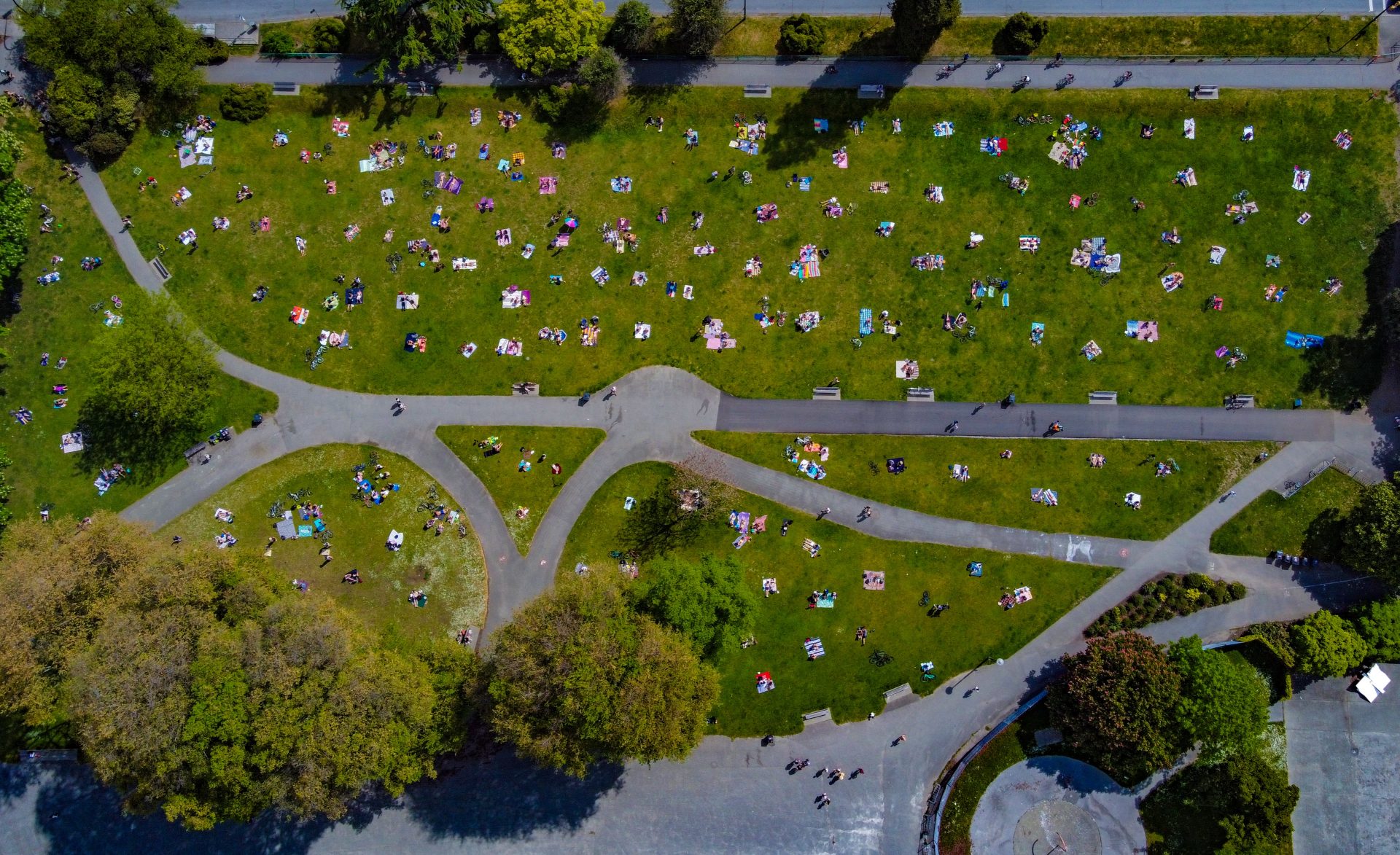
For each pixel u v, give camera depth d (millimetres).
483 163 58125
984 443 56094
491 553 56250
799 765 55000
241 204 58062
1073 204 56844
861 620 55406
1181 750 51781
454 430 56875
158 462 56812
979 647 55156
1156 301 56375
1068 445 55906
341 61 58406
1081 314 56469
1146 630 54938
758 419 56562
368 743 46875
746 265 57219
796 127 57750
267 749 45781
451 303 57469
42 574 47562
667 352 57000
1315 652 52344
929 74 57625
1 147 54031
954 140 57438
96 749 45531
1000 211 57062
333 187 58062
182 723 45344
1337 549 54906
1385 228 56094
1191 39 57094
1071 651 54906
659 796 55250
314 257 57781
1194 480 55625
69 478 56562
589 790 55344
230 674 46094
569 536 56219
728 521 55906
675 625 49438
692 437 56625
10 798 54938
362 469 56781
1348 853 54094
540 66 55438
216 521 56500
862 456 56188
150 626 47469
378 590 56094
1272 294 56125
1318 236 56312
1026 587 55406
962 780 54562
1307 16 56938
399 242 57812
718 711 55250
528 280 57469
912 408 56344
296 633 47375
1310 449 55531
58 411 56844
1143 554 55469
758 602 52000
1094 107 57125
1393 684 54594
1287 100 56688
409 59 54750
